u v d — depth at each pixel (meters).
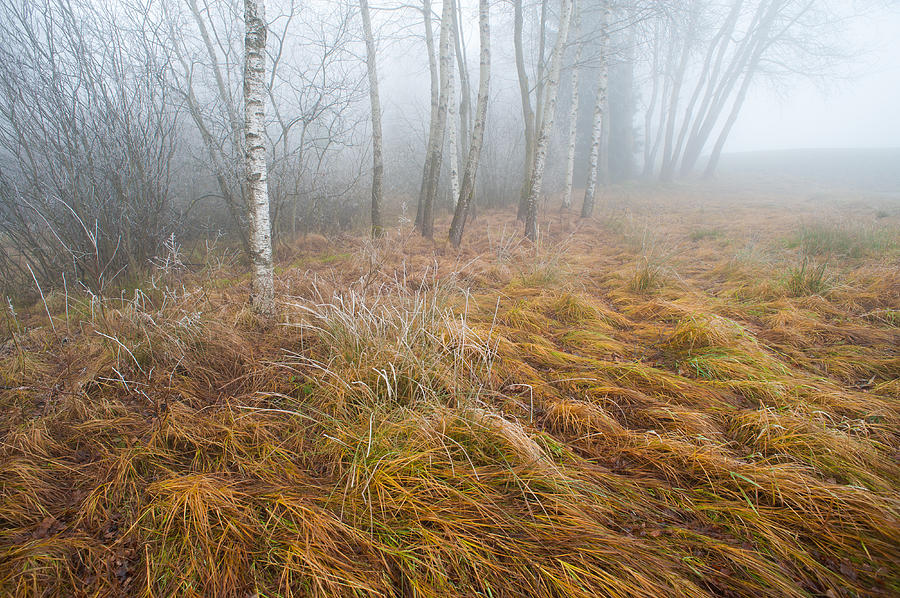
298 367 3.11
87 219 5.22
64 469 2.17
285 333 3.63
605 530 1.75
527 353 3.41
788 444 2.20
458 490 1.95
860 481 1.99
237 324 3.71
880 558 1.64
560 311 4.32
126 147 5.52
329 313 3.50
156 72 5.57
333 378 2.79
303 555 1.61
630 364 3.12
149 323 3.40
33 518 1.89
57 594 1.57
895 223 8.02
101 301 4.18
